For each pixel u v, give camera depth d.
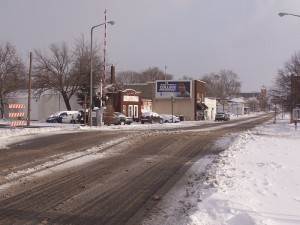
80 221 7.50
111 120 45.69
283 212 7.42
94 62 60.81
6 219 7.52
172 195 9.64
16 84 64.25
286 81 60.66
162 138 24.41
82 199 9.16
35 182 10.96
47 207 8.42
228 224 6.67
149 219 7.66
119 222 7.49
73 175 12.11
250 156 15.05
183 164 14.60
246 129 40.09
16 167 13.34
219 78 169.12
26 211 8.09
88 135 26.05
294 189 9.44
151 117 57.16
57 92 64.81
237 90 171.25
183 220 7.36
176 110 76.31
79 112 51.81
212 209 7.50
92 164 14.30
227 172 11.45
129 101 59.62
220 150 19.22
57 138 23.73
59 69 61.50
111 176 12.06
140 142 21.91
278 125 49.59
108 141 22.16
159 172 12.87
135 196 9.54
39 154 16.75
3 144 20.39
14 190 9.94
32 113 66.62
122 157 16.28
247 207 7.57
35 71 61.16
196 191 9.64
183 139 24.09
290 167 12.47
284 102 60.97
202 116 80.94
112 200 9.13
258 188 9.39
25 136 24.81
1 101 61.59
